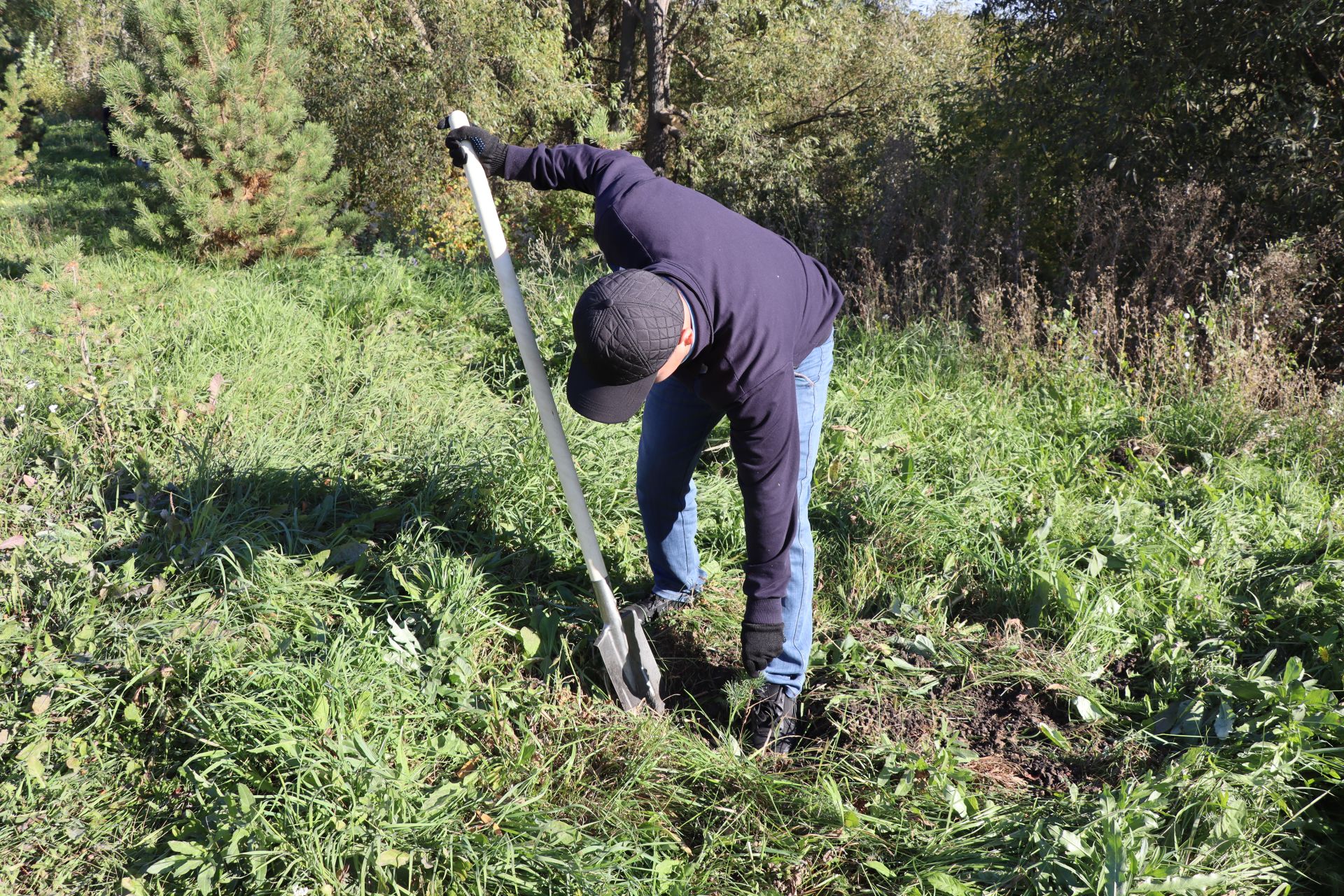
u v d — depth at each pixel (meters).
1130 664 2.78
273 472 3.35
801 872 2.07
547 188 2.50
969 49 14.80
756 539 2.11
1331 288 6.08
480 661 2.61
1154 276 6.26
